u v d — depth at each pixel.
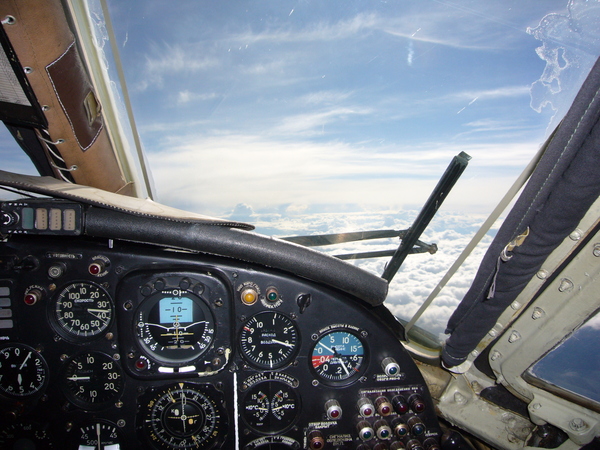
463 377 0.55
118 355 0.49
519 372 0.49
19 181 0.41
